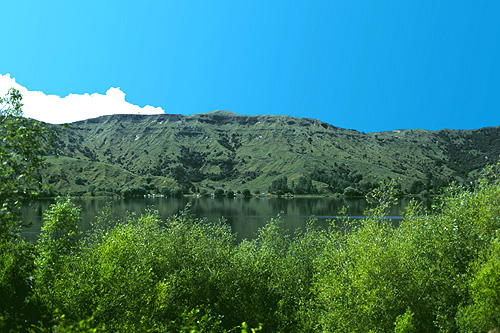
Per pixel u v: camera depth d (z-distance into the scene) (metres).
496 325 12.52
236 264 24.41
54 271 16.89
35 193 9.98
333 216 169.25
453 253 16.31
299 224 129.50
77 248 20.28
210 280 22.78
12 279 13.44
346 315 16.27
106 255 16.50
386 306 15.12
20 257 13.20
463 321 13.45
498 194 16.61
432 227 17.84
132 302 13.95
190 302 22.23
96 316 12.88
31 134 10.07
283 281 24.11
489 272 12.77
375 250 16.06
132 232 22.25
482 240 15.59
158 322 14.20
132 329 12.30
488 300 12.62
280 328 22.50
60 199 20.22
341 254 18.19
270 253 25.92
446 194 18.66
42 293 14.71
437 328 15.38
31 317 13.25
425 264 16.86
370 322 15.25
